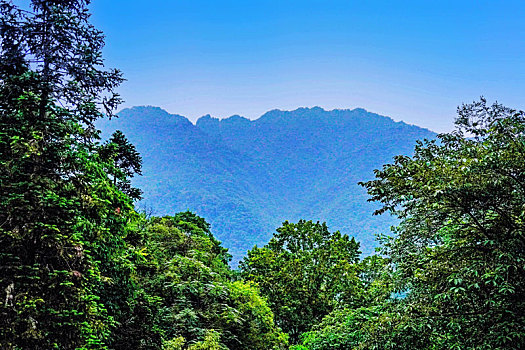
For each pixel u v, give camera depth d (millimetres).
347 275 36031
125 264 13344
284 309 37594
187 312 20547
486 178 9133
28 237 8523
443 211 10078
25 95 9359
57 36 10086
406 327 9875
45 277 8492
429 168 9984
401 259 11438
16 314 7941
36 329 7973
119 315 13602
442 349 10156
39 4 10430
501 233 9508
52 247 8789
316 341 20391
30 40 10047
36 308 8172
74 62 10258
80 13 10992
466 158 10039
